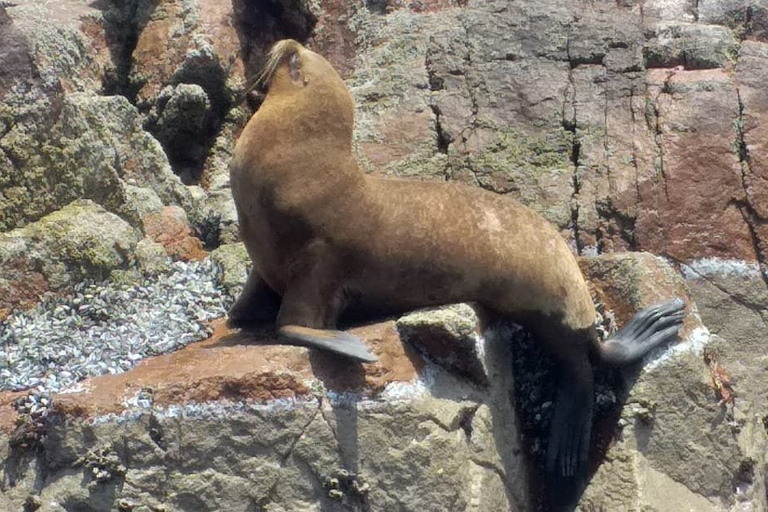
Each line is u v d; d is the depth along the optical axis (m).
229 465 12.15
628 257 14.56
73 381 12.88
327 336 12.45
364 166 17.19
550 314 13.37
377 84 18.16
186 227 16.12
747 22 18.47
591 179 16.59
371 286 13.04
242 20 19.33
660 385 13.76
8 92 14.79
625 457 13.48
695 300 16.03
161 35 19.02
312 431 12.24
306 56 13.02
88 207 15.14
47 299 14.30
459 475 12.48
